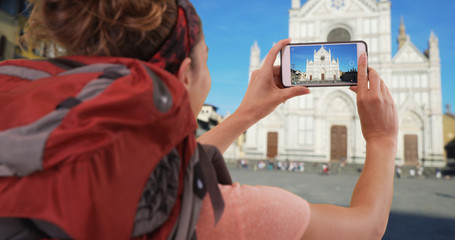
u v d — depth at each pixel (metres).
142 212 0.42
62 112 0.38
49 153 0.36
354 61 1.09
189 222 0.49
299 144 39.28
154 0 0.55
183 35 0.59
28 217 0.39
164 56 0.57
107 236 0.37
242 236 0.52
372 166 0.74
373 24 38.53
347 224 0.59
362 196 0.68
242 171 34.94
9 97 0.42
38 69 0.52
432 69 36.91
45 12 0.56
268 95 0.99
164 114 0.43
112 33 0.53
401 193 19.75
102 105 0.38
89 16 0.53
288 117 39.94
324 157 38.41
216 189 0.54
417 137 36.78
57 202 0.36
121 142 0.39
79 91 0.42
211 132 1.00
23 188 0.37
